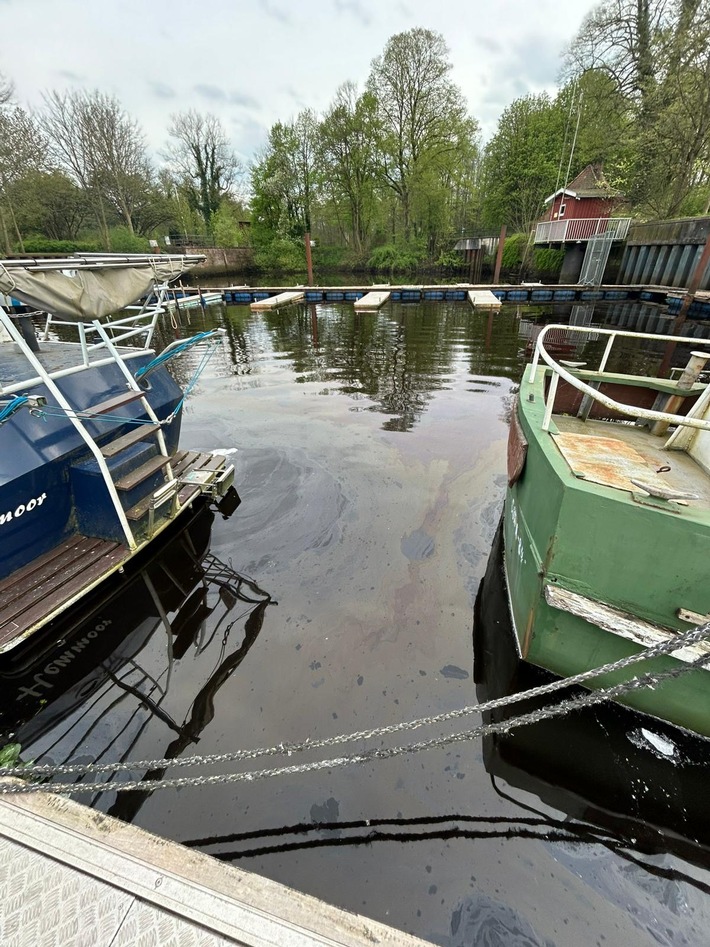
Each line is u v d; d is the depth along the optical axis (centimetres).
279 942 143
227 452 640
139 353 498
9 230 2661
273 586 391
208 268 3416
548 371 444
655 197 2272
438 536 452
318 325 1709
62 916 151
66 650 334
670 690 245
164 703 294
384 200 3562
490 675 304
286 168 3628
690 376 374
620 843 218
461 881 204
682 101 1922
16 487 327
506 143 3072
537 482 289
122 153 3058
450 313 1936
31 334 470
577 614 244
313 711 284
